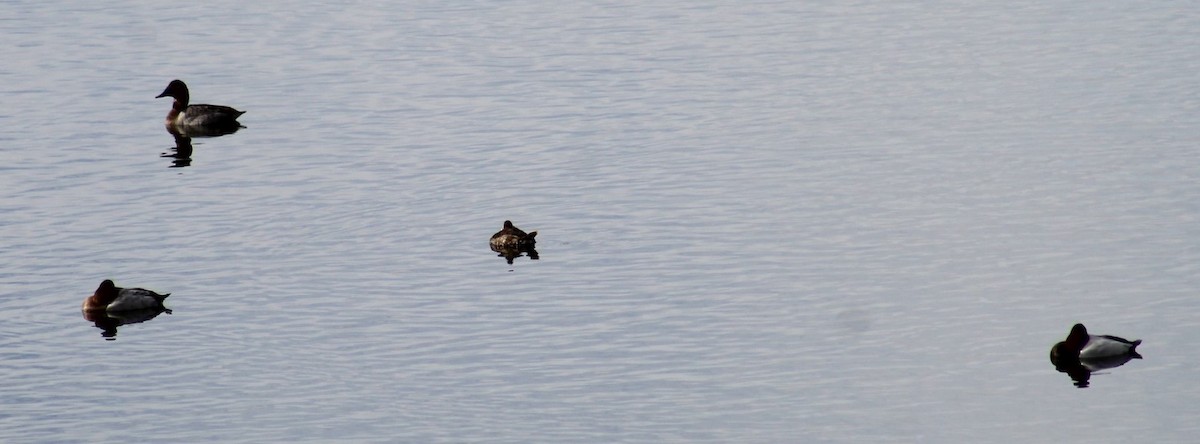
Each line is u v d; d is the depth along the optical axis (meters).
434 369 90.69
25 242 117.44
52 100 171.50
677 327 96.94
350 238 117.44
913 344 93.69
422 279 107.19
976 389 87.12
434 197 128.50
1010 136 145.00
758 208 123.06
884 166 135.38
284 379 89.50
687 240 114.88
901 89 167.75
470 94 169.75
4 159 144.38
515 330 96.75
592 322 98.00
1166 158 134.50
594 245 114.19
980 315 98.31
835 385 87.62
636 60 187.50
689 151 142.25
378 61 190.38
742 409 84.44
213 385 88.88
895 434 81.06
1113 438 80.62
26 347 95.50
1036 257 109.06
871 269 107.38
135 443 81.06
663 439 80.50
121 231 120.31
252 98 172.50
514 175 134.88
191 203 128.62
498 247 113.56
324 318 99.69
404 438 81.00
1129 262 107.38
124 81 182.25
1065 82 168.38
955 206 122.38
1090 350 90.94
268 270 110.00
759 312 99.44
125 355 93.94
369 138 150.75
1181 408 84.19
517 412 84.19
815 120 154.12
